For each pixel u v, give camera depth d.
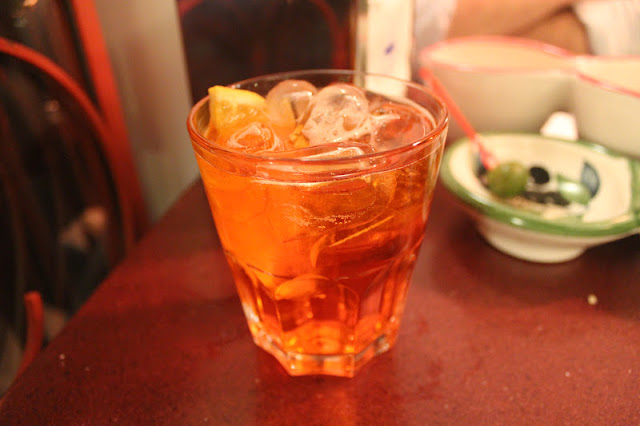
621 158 0.27
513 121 0.35
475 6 0.50
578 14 0.50
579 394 0.18
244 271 0.19
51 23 0.33
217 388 0.19
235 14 0.28
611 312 0.22
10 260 0.38
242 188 0.15
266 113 0.19
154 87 0.40
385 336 0.20
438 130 0.15
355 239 0.16
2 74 0.33
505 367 0.19
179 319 0.22
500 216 0.23
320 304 0.18
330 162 0.14
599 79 0.33
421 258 0.26
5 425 0.17
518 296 0.23
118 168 0.36
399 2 0.32
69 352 0.20
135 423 0.17
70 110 0.33
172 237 0.28
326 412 0.17
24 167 0.38
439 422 0.17
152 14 0.37
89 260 0.43
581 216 0.26
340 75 0.21
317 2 0.27
